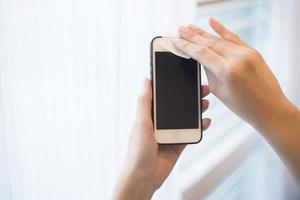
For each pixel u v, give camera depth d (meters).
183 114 0.62
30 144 0.60
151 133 0.60
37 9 0.57
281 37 1.33
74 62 0.62
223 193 1.23
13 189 0.60
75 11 0.60
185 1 0.79
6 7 0.55
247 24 1.37
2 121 0.58
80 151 0.65
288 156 0.59
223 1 1.15
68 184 0.65
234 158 1.24
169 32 0.70
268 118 0.57
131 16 0.69
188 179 1.04
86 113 0.64
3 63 0.56
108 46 0.65
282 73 1.36
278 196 1.50
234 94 0.57
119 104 0.69
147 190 0.62
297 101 1.49
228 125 1.33
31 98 0.59
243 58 0.56
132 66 0.71
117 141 0.69
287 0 1.30
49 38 0.59
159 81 0.61
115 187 0.61
